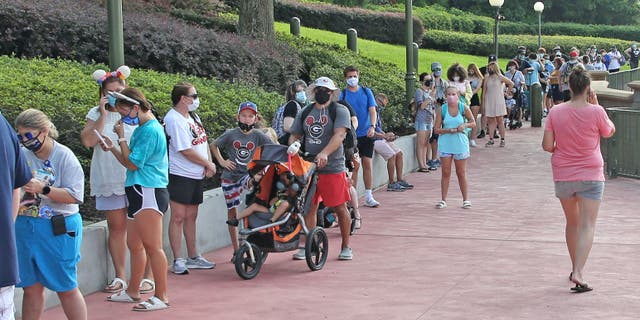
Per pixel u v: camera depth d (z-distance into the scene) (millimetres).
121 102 7781
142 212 7887
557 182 8531
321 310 7930
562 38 53438
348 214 9898
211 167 9398
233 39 17797
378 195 14523
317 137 9727
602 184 8422
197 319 7688
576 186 8398
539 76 29016
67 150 6859
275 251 9336
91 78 12773
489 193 14539
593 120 8328
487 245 10625
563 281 8859
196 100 9281
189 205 9383
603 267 9430
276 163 9273
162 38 15938
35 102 10602
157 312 7902
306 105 10867
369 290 8617
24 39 14992
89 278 8484
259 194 9406
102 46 15609
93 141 8297
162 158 7980
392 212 12930
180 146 9141
